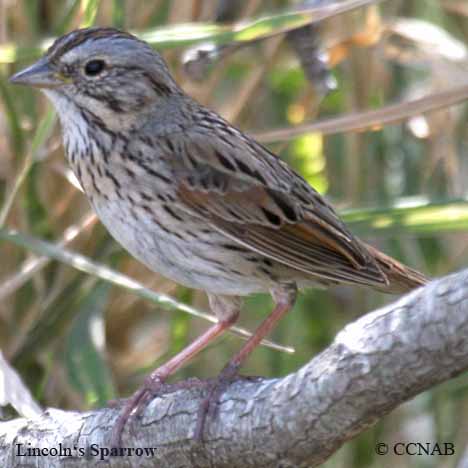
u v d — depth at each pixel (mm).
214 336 10523
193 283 10344
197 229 10125
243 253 10250
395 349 7250
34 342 11773
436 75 12680
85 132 10148
